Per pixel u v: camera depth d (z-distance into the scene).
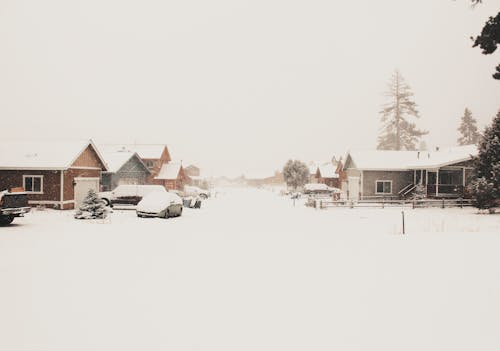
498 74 15.15
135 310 6.64
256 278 8.84
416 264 10.02
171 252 12.09
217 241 14.57
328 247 13.06
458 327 5.80
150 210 23.97
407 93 83.56
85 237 15.13
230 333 5.67
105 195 30.98
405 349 5.08
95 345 5.23
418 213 28.95
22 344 5.25
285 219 24.44
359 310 6.63
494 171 26.33
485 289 7.70
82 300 7.16
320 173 74.00
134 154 43.31
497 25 14.62
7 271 9.32
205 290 7.87
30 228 17.84
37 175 28.42
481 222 21.50
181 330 5.77
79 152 29.97
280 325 5.98
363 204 39.78
